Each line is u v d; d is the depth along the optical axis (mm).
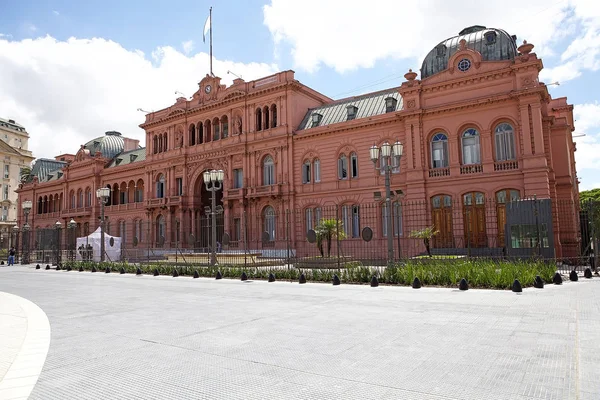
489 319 10930
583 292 15312
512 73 31797
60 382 7102
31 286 22438
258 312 13133
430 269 19453
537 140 30484
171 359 8289
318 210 41812
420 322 10875
